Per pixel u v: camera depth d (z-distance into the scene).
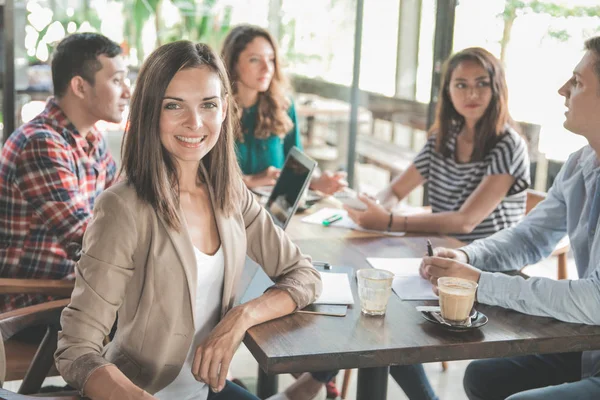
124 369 1.57
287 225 2.51
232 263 1.66
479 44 4.10
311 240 2.34
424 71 4.42
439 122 2.83
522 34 3.87
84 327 1.48
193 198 1.64
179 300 1.55
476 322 1.62
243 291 1.90
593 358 1.86
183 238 1.54
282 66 3.30
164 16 5.16
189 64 1.53
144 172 1.53
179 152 1.54
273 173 3.17
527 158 2.66
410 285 1.89
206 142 1.57
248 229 1.79
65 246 2.24
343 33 4.89
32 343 2.14
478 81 2.62
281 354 1.42
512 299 1.72
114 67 2.39
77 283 1.52
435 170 2.88
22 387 1.88
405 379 2.19
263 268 1.82
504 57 3.98
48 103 2.41
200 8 5.27
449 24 4.21
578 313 1.65
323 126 5.23
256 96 3.27
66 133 2.37
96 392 1.41
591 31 3.46
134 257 1.53
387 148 4.81
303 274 1.75
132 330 1.55
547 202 2.18
